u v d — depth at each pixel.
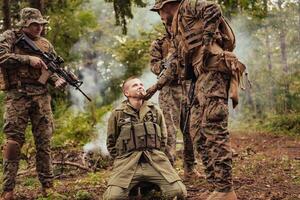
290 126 17.81
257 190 5.88
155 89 5.32
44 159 5.94
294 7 26.14
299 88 21.62
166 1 4.98
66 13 15.34
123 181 5.16
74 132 11.25
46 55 5.85
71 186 6.66
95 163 8.52
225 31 4.85
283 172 7.34
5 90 5.72
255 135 17.02
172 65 5.20
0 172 8.02
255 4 13.77
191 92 4.95
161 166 5.30
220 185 4.67
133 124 5.34
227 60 4.64
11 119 5.70
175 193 5.17
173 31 4.93
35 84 5.81
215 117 4.65
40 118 5.88
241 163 8.52
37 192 6.39
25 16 5.78
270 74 26.77
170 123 6.75
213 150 4.68
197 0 4.69
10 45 5.70
